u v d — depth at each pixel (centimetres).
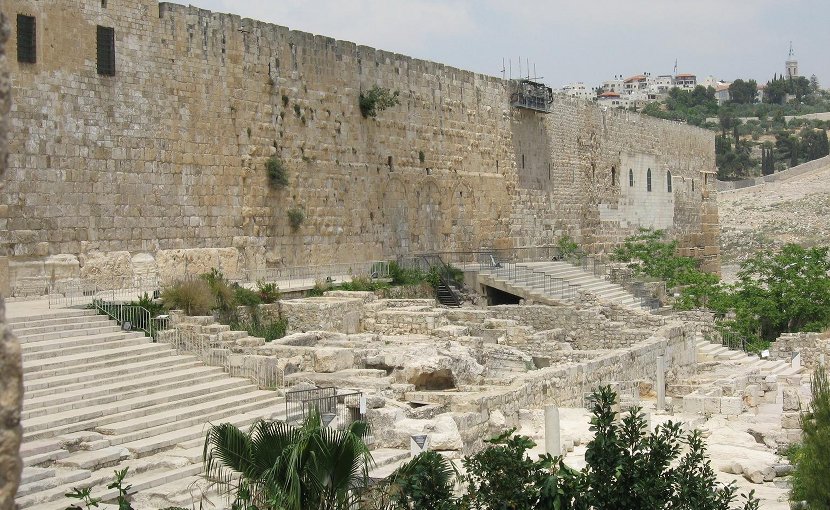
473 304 6009
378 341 4078
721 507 1803
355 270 5712
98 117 4147
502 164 7275
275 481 1734
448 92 6681
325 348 3597
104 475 2392
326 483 1775
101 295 3891
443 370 3588
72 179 4019
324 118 5503
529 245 7569
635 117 9244
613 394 1889
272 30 5128
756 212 15125
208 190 4694
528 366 4253
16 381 739
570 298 5788
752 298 6975
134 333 3425
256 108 4997
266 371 3306
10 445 732
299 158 5291
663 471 1855
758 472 3103
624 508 1722
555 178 7962
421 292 5678
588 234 8412
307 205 5347
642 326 5281
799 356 5484
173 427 2798
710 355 5519
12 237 3778
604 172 8694
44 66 3916
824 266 7212
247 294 4200
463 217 6806
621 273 7156
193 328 3519
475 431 3058
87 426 2667
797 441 3541
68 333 3250
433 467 1803
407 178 6231
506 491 1711
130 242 4275
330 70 5559
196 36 4650
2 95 719
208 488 2172
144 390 2986
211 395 3078
